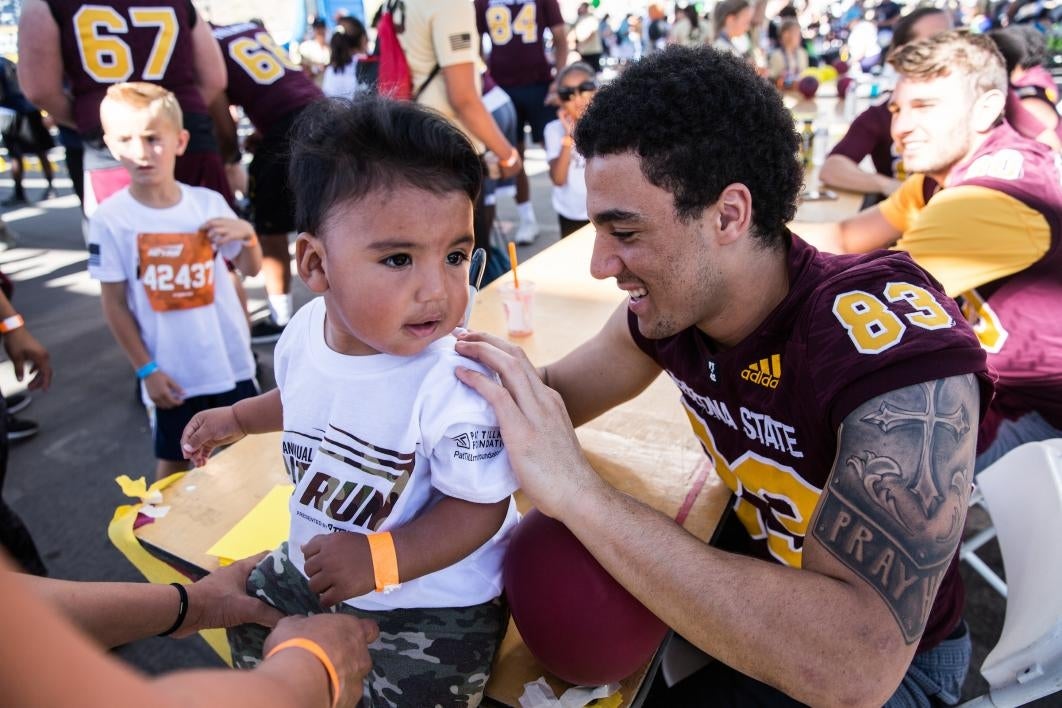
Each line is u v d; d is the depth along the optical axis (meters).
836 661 0.84
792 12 7.25
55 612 0.38
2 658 0.33
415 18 3.04
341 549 0.88
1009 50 3.37
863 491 0.88
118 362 3.93
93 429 3.29
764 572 0.90
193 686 0.47
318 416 0.98
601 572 0.95
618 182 0.96
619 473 1.44
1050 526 1.30
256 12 11.32
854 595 0.86
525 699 1.02
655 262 1.01
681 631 0.91
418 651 0.98
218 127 3.59
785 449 1.11
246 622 1.08
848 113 4.78
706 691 1.26
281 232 3.80
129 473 2.96
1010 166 1.71
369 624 0.86
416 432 0.91
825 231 2.38
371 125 0.83
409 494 0.95
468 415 0.90
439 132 0.86
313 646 0.74
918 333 0.92
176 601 1.02
